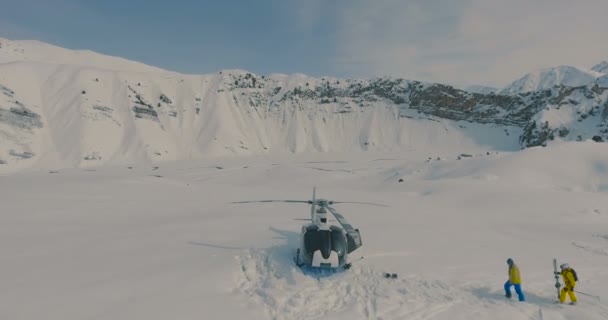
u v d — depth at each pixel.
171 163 156.62
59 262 12.36
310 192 50.69
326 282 11.13
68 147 159.75
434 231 20.20
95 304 8.99
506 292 10.81
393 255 14.38
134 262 12.46
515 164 65.62
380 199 41.72
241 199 35.38
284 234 16.84
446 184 56.25
